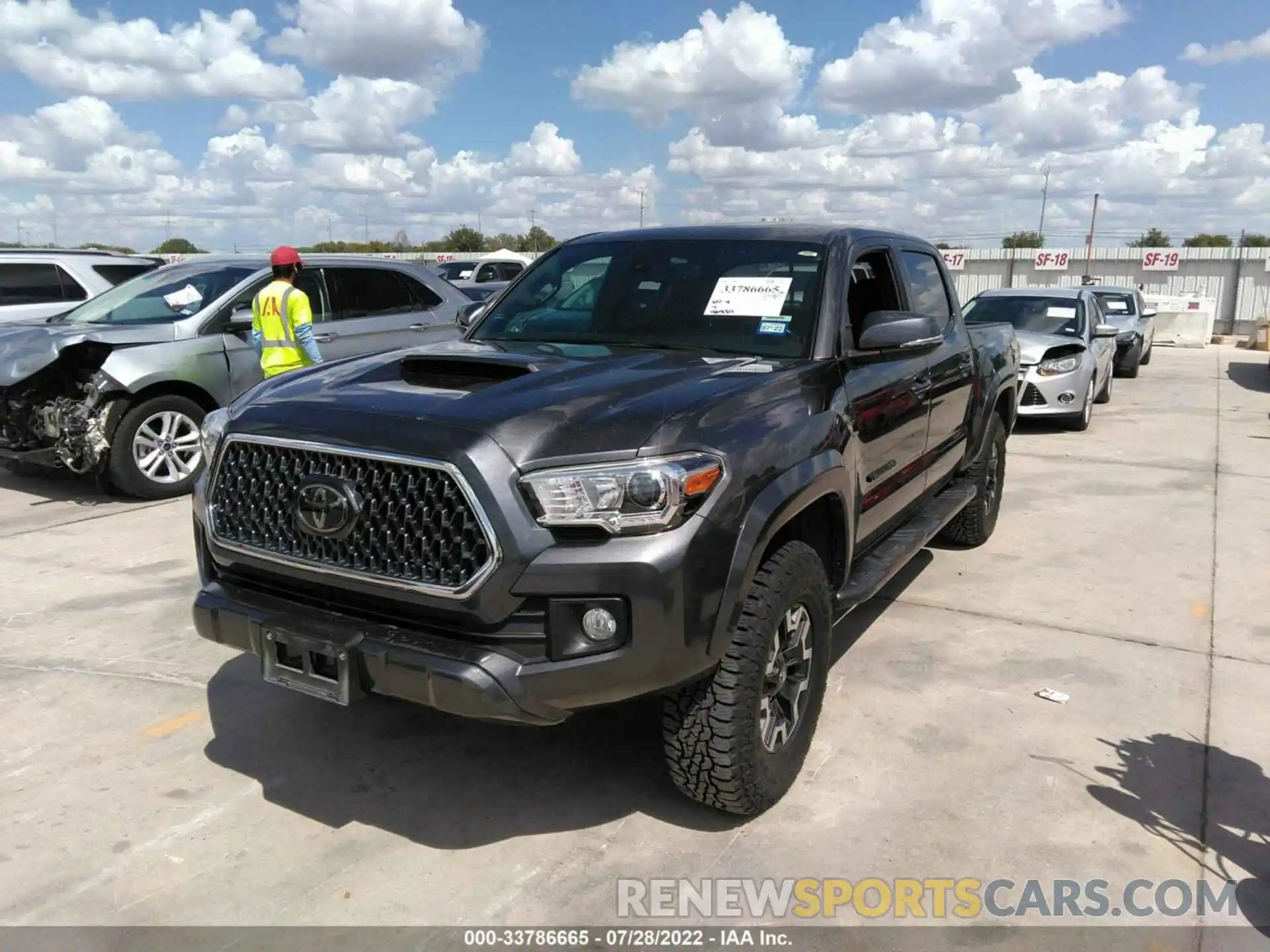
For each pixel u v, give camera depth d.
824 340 3.74
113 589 5.45
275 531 3.01
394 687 2.75
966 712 4.02
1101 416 12.57
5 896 2.85
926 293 5.11
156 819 3.24
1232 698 4.18
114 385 7.10
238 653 4.59
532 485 2.64
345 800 3.36
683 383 3.15
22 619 4.99
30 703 4.07
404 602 2.77
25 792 3.40
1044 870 2.99
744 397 3.11
